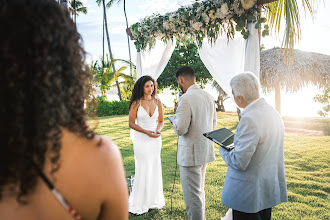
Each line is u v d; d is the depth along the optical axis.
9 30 0.47
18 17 0.48
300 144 7.95
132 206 3.58
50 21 0.51
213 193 4.23
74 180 0.54
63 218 0.53
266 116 1.95
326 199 3.90
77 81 0.58
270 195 2.03
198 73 19.11
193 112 2.79
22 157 0.48
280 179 2.12
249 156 1.89
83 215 0.56
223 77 3.43
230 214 3.00
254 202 1.96
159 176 3.72
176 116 2.83
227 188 2.13
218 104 17.88
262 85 11.30
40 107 0.49
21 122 0.47
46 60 0.49
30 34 0.48
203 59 3.60
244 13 2.93
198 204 2.85
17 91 0.47
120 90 22.62
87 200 0.56
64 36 0.54
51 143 0.51
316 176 5.02
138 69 4.72
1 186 0.50
